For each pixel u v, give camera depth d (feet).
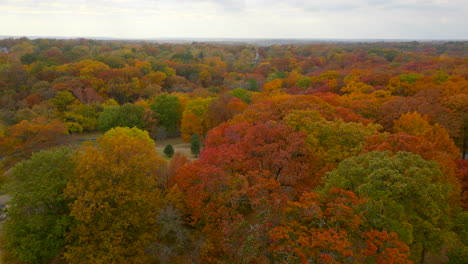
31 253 71.00
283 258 52.54
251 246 57.00
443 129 103.65
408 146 79.20
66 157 79.36
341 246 48.80
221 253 69.97
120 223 70.54
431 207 61.31
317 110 120.57
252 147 90.53
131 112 191.31
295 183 85.15
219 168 74.90
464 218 69.97
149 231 77.71
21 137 144.46
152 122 191.83
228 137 104.01
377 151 74.43
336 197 64.54
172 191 80.79
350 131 96.89
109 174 73.67
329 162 91.86
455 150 100.83
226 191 71.51
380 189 62.13
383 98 156.46
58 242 72.95
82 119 193.88
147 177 79.71
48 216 74.28
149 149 88.28
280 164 84.99
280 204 61.52
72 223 74.18
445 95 149.28
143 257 73.72
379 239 56.08
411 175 62.39
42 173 75.51
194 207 74.79
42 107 184.34
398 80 188.85
